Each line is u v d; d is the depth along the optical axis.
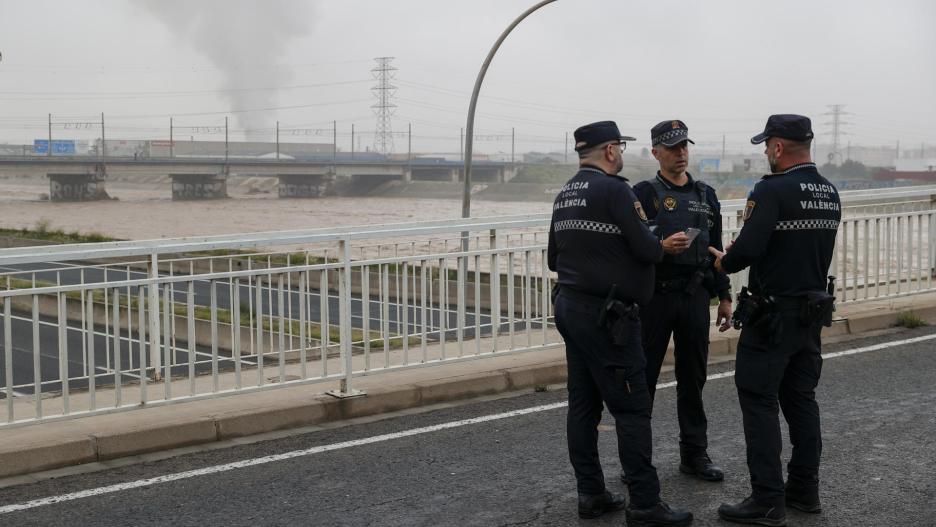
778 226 4.93
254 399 7.17
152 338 8.02
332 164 151.62
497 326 8.31
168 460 6.12
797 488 5.07
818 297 4.91
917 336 9.67
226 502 5.30
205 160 140.62
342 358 7.30
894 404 7.13
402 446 6.37
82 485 5.62
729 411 7.09
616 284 4.84
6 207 125.50
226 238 8.74
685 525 4.84
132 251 6.68
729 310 5.81
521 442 6.42
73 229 83.38
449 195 159.50
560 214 5.02
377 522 4.96
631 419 4.85
